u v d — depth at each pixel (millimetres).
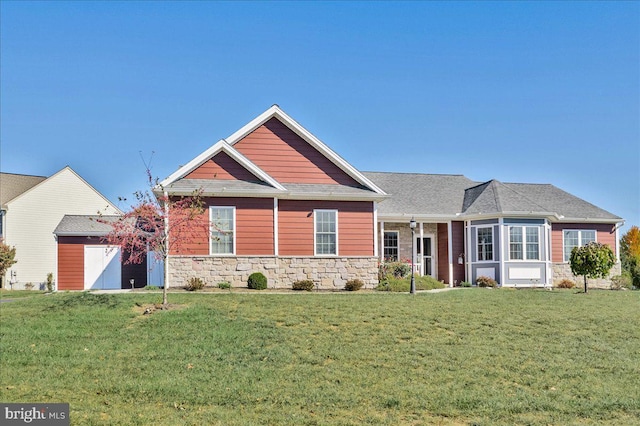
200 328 13695
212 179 22406
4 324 14211
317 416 8547
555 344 12961
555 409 9086
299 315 15078
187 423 8133
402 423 8391
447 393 9680
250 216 22109
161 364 11062
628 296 20734
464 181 32656
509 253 26953
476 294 20312
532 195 32000
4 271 32562
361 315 15203
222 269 21609
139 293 18922
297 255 22531
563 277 29922
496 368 11148
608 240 30969
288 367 10984
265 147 23562
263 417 8445
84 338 12852
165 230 16969
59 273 30266
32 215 35719
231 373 10562
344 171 23906
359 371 10789
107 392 9539
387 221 28328
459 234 28922
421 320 14820
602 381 10555
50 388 9656
